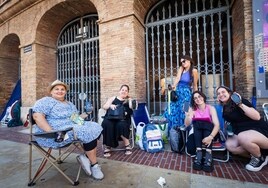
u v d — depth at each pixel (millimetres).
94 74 7426
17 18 8789
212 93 5359
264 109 3609
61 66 8750
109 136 3621
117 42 5801
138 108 4895
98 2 6238
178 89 4113
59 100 2924
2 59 10328
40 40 8117
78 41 8078
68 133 2529
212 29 5359
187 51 7309
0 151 4207
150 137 3838
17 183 2613
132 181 2605
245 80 4238
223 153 3562
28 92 8188
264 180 2553
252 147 2766
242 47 4402
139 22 6031
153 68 6250
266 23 3957
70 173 2924
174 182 2543
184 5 6246
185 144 3699
